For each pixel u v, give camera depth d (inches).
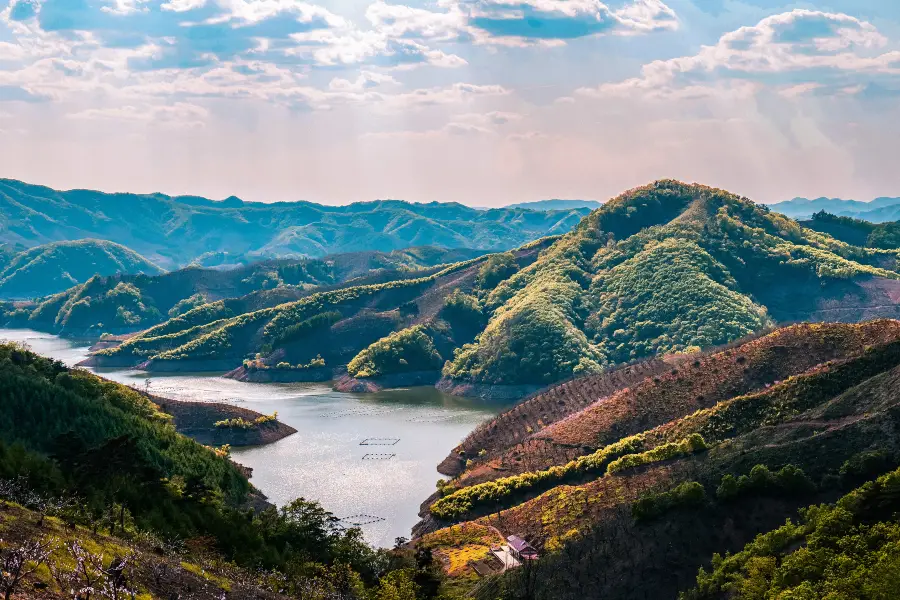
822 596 4138.8
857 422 6456.7
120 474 5551.2
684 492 6067.9
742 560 5088.6
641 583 5433.1
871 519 4886.8
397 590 5024.6
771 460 6353.3
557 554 6161.4
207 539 5152.6
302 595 4699.8
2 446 5157.5
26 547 2800.2
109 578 2490.2
